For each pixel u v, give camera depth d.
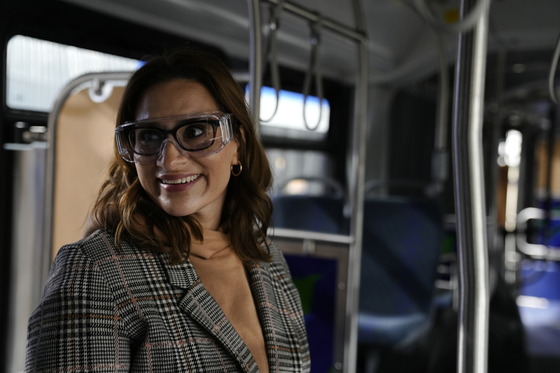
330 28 1.86
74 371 0.78
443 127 2.79
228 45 3.25
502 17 3.78
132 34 2.71
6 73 2.20
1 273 2.27
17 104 2.27
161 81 0.95
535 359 4.19
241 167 1.08
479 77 0.62
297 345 1.08
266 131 3.65
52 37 2.36
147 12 2.74
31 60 2.31
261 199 1.12
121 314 0.85
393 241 3.51
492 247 3.97
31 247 2.32
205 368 0.90
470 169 0.62
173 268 0.92
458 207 0.64
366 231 3.57
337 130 4.47
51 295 0.81
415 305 3.44
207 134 0.94
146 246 0.91
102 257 0.87
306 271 2.40
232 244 1.07
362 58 2.06
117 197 0.99
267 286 1.10
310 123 4.12
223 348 0.93
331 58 4.09
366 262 3.56
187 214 0.95
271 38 1.61
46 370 0.79
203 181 0.96
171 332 0.88
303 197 3.70
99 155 1.84
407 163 5.17
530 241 5.84
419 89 5.15
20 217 2.28
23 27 2.25
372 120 4.73
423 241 3.46
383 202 3.57
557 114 5.71
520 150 5.82
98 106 1.84
